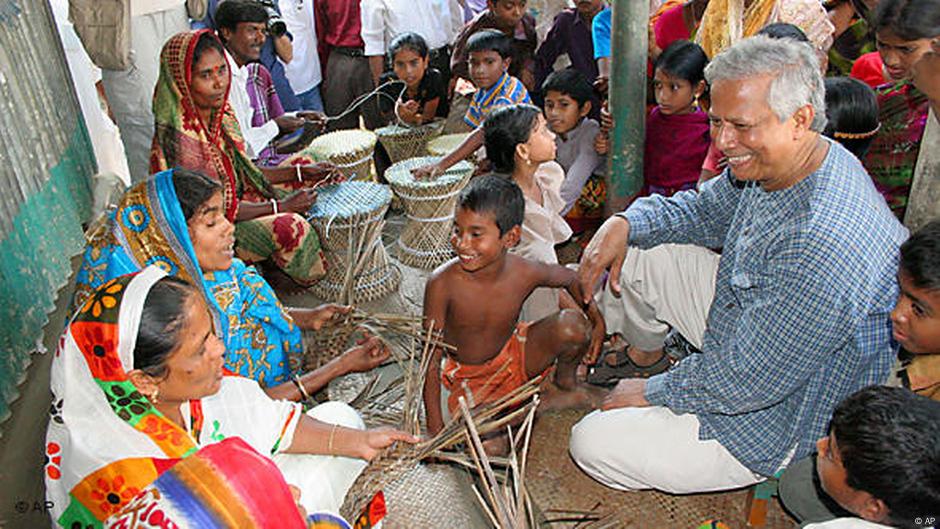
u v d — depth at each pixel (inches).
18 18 125.1
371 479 72.2
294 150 176.2
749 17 142.3
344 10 206.7
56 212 125.6
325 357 106.8
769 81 69.8
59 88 141.9
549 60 185.6
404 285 144.5
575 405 106.7
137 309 58.7
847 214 72.6
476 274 94.0
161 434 61.4
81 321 59.4
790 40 72.5
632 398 87.4
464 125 192.2
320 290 143.6
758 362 76.4
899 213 112.3
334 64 214.4
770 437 81.0
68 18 142.0
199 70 119.6
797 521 78.1
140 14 148.9
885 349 76.5
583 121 151.8
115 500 60.2
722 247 104.1
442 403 112.4
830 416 79.2
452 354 103.0
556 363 106.7
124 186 163.2
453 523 87.8
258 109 173.0
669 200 105.3
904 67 86.3
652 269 105.0
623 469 87.0
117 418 60.8
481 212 86.9
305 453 75.2
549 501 93.8
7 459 87.8
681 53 130.6
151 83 154.4
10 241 103.1
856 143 96.3
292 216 134.3
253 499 48.2
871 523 57.1
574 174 149.3
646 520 90.4
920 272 60.7
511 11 180.9
